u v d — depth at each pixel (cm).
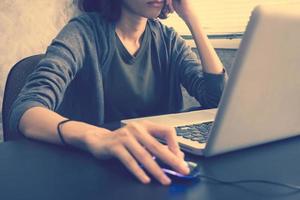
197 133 67
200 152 58
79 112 117
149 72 124
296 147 65
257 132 60
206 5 174
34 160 58
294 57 55
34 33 164
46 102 79
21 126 72
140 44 123
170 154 51
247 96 54
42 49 166
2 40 158
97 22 118
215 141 56
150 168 50
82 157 60
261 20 48
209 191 46
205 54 119
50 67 90
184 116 84
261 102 56
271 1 150
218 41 161
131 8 113
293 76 57
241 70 50
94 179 50
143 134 54
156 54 126
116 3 116
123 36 121
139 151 51
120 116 119
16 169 54
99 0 122
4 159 59
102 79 116
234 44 155
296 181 50
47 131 68
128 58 119
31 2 162
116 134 57
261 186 48
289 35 52
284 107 61
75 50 105
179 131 68
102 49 116
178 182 49
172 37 133
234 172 53
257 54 51
